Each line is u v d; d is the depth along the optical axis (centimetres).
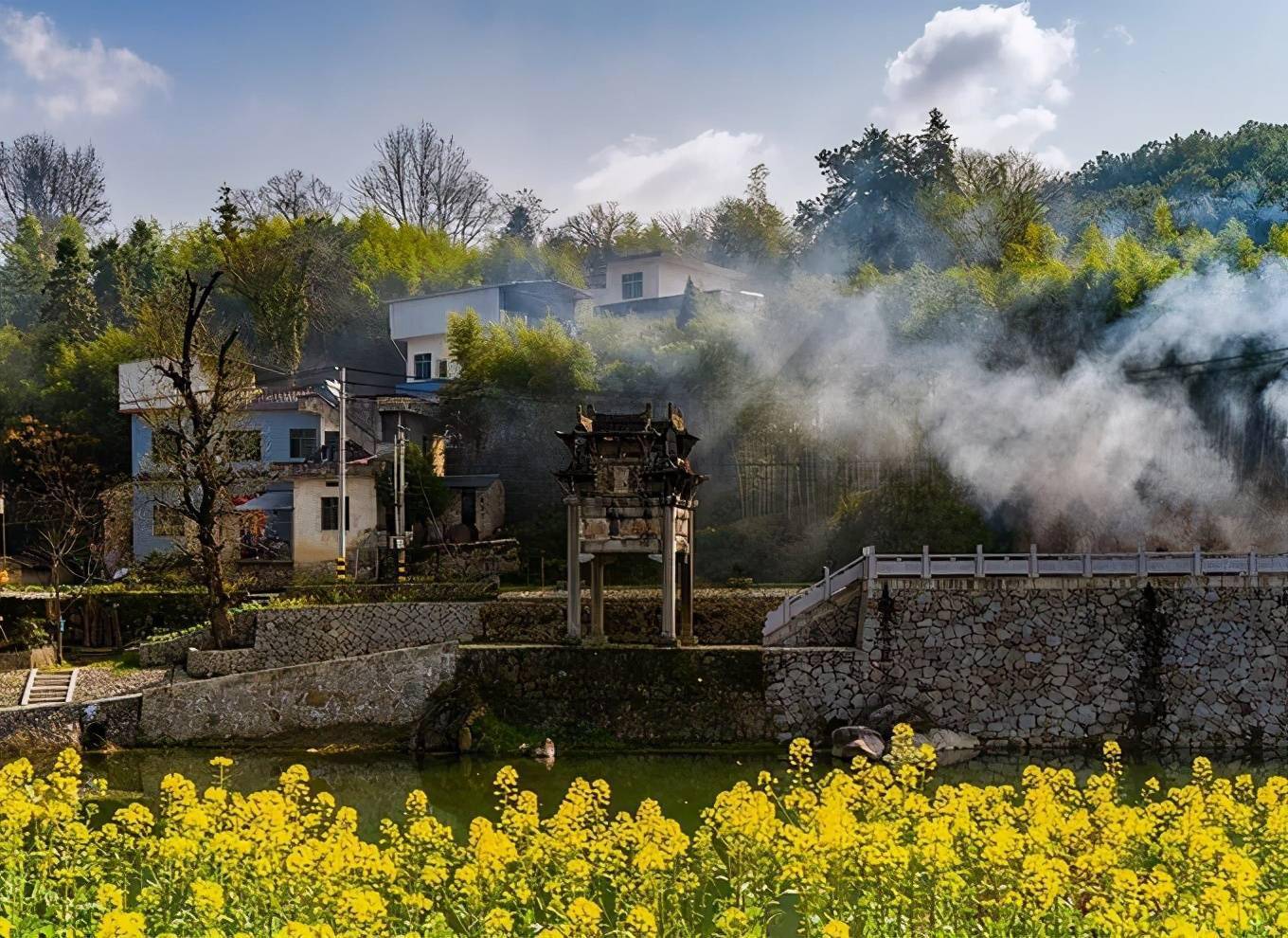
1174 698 3584
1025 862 1437
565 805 1686
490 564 4750
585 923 1372
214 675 3922
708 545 4788
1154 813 1770
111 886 1440
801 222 8075
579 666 3672
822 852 1495
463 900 1552
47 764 3447
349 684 3709
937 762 3362
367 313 7319
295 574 4741
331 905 1462
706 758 3459
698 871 1692
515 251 8219
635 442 3797
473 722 3559
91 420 6084
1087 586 3662
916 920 1449
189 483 4281
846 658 3650
